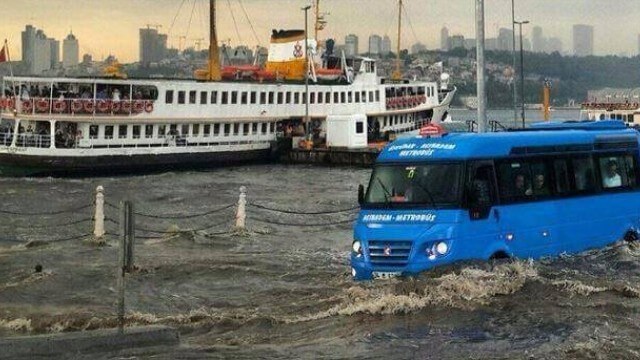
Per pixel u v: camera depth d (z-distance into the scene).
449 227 15.55
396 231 15.71
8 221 34.62
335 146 73.12
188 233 29.14
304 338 13.23
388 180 16.61
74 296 17.78
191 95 64.69
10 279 19.92
